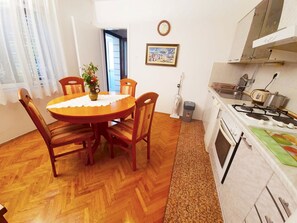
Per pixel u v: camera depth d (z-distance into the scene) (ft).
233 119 4.15
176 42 9.85
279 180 2.12
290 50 4.50
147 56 10.70
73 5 9.56
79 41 9.48
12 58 6.52
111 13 10.66
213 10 8.64
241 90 8.34
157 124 9.77
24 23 6.61
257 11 5.84
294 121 3.83
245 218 2.84
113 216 3.88
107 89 13.53
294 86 4.65
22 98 3.80
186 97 10.93
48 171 5.27
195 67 10.04
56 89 8.66
